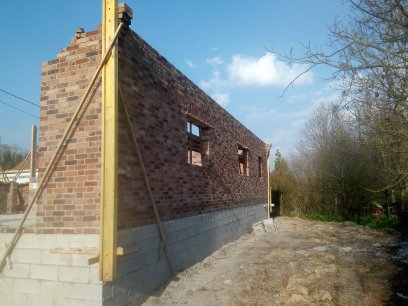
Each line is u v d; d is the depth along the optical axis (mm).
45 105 5852
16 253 5602
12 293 5531
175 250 7742
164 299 6355
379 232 16906
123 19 5801
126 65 5988
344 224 20094
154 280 6660
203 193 9789
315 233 16391
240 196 14078
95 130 5449
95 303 5078
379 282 7848
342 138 16047
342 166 22672
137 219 6125
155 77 7113
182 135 8406
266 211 20172
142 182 6340
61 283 5281
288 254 10836
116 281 5402
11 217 11516
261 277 8102
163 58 7551
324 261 9859
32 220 6348
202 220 9602
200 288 7141
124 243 5660
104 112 5219
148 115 6727
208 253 10023
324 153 23953
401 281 7922
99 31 5641
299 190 25109
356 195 22281
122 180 5703
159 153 7141
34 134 12586
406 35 5121
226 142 12242
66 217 5441
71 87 5711
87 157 5445
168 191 7512
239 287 7305
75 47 5766
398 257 10750
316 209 24328
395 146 6457
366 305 6367
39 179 5660
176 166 7988
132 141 6020
